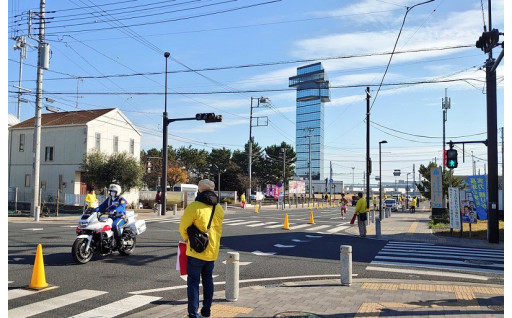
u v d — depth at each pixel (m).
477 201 26.09
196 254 5.48
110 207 10.79
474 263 11.43
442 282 8.72
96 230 9.98
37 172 25.23
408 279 9.15
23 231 16.47
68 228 17.89
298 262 11.16
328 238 17.42
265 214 35.50
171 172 62.19
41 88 25.19
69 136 38.69
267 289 7.77
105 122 39.91
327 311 6.19
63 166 38.69
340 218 32.81
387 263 11.27
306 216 34.34
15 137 41.81
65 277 8.47
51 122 40.22
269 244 14.79
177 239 14.94
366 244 15.59
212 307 6.38
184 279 8.53
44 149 39.72
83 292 7.36
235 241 15.48
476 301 6.84
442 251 13.85
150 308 6.48
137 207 38.31
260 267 10.38
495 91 17.59
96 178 33.53
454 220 19.08
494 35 13.26
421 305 6.57
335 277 9.23
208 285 5.74
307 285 8.18
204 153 79.19
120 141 41.84
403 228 23.75
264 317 5.84
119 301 6.82
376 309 6.31
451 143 18.73
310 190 75.31
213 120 27.91
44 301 6.74
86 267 9.53
